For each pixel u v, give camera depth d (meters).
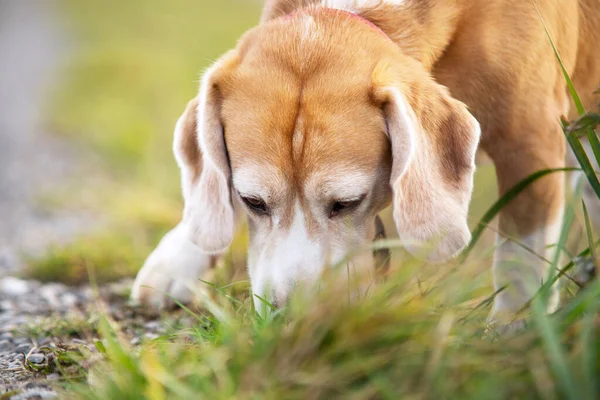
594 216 5.53
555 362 2.79
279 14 4.67
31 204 8.64
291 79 4.00
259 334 3.33
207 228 4.24
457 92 4.45
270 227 4.05
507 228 4.50
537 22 4.40
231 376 3.13
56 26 25.47
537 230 4.45
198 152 4.42
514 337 3.22
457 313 3.53
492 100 4.41
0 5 30.64
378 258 4.24
